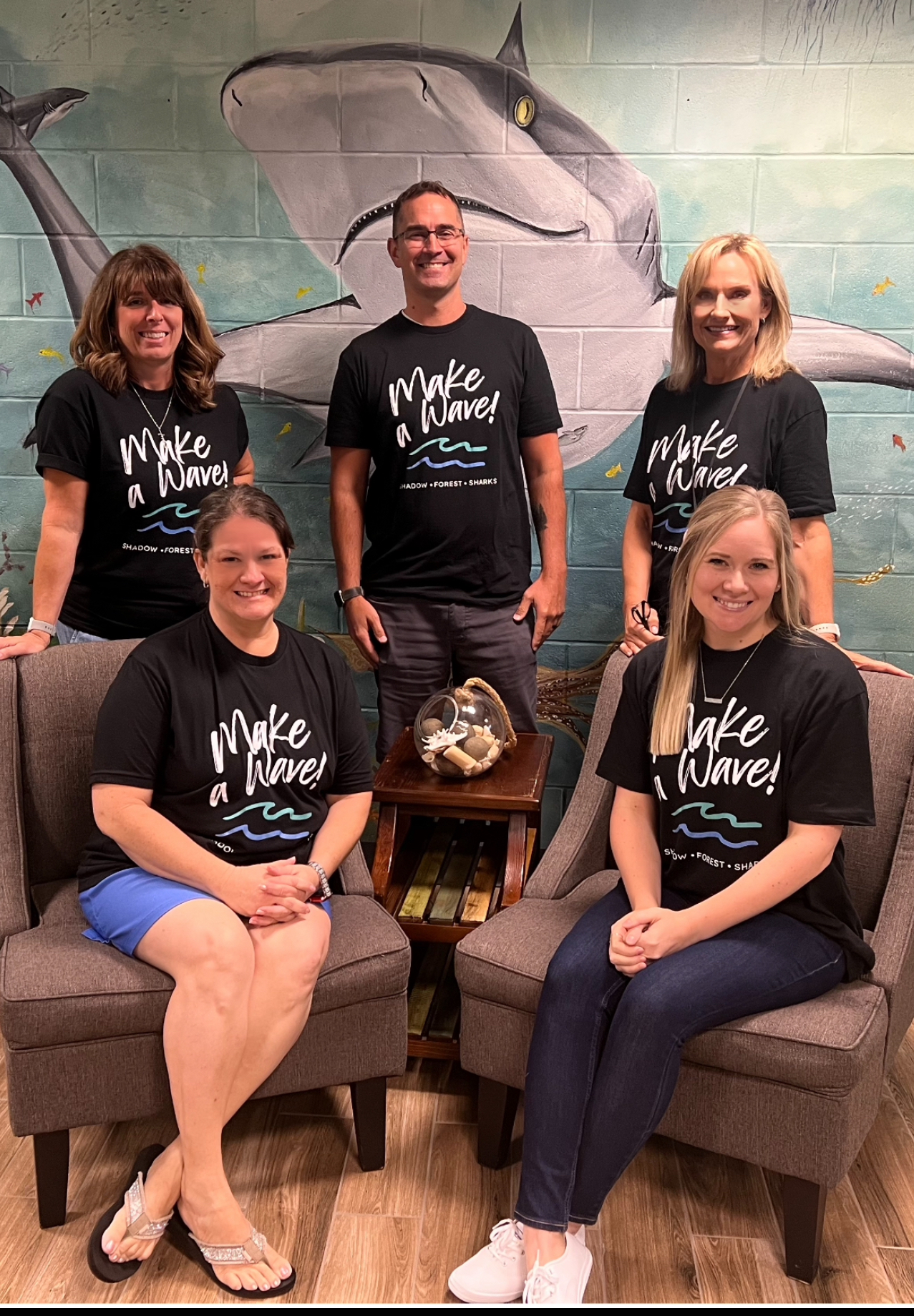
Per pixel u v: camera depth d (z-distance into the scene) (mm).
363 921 1988
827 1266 1786
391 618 2627
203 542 1880
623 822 1942
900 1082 2258
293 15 2691
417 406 2510
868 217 2691
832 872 1822
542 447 2615
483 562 2568
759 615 1802
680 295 2352
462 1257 1794
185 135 2773
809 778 1767
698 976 1697
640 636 2412
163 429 2381
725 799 1827
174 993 1750
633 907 1869
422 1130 2096
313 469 2945
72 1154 2023
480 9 2658
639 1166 2023
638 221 2740
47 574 2357
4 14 2732
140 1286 1732
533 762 2361
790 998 1739
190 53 2727
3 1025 1744
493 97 2705
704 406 2398
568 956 1795
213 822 1908
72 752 2133
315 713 1976
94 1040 1771
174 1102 1745
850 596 2895
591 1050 1738
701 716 1844
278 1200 1908
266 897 1834
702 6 2617
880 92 2627
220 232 2822
